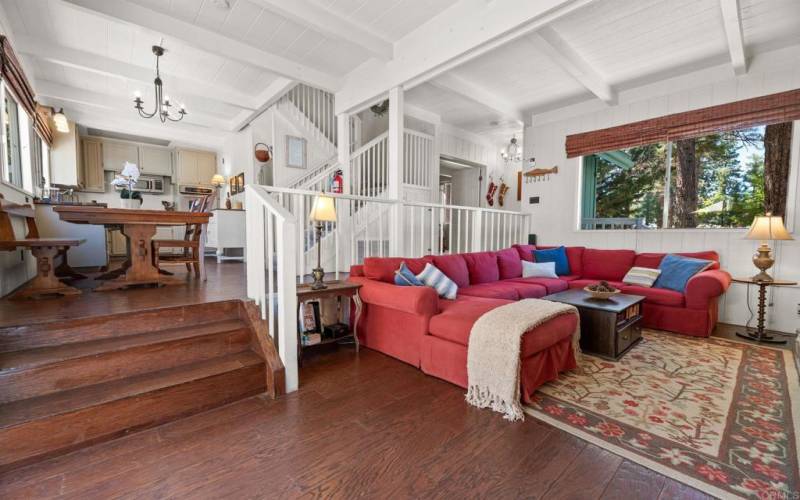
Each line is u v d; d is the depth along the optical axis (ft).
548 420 6.13
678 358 9.25
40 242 8.40
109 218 9.60
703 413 6.40
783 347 10.18
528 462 4.99
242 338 7.77
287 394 7.04
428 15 10.99
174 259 12.20
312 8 10.32
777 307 12.13
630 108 15.15
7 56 9.73
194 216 10.93
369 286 9.36
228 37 12.00
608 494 4.38
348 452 5.20
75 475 4.68
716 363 8.89
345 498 4.30
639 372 8.30
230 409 6.45
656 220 15.17
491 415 6.30
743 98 12.44
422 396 6.99
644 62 12.76
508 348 6.42
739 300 12.85
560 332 7.55
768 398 6.98
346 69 14.56
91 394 5.66
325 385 7.47
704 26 10.57
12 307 7.56
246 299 8.67
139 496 4.31
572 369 8.43
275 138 17.70
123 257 22.08
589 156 17.08
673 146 14.57
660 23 10.43
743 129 12.66
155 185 24.98
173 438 5.54
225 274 13.80
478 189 24.32
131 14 10.11
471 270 13.21
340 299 10.44
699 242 13.69
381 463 4.96
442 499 4.28
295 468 4.84
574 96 16.15
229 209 19.65
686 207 14.39
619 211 16.26
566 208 17.44
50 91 15.75
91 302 8.13
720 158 13.52
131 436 5.59
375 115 21.79
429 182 19.26
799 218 11.66
